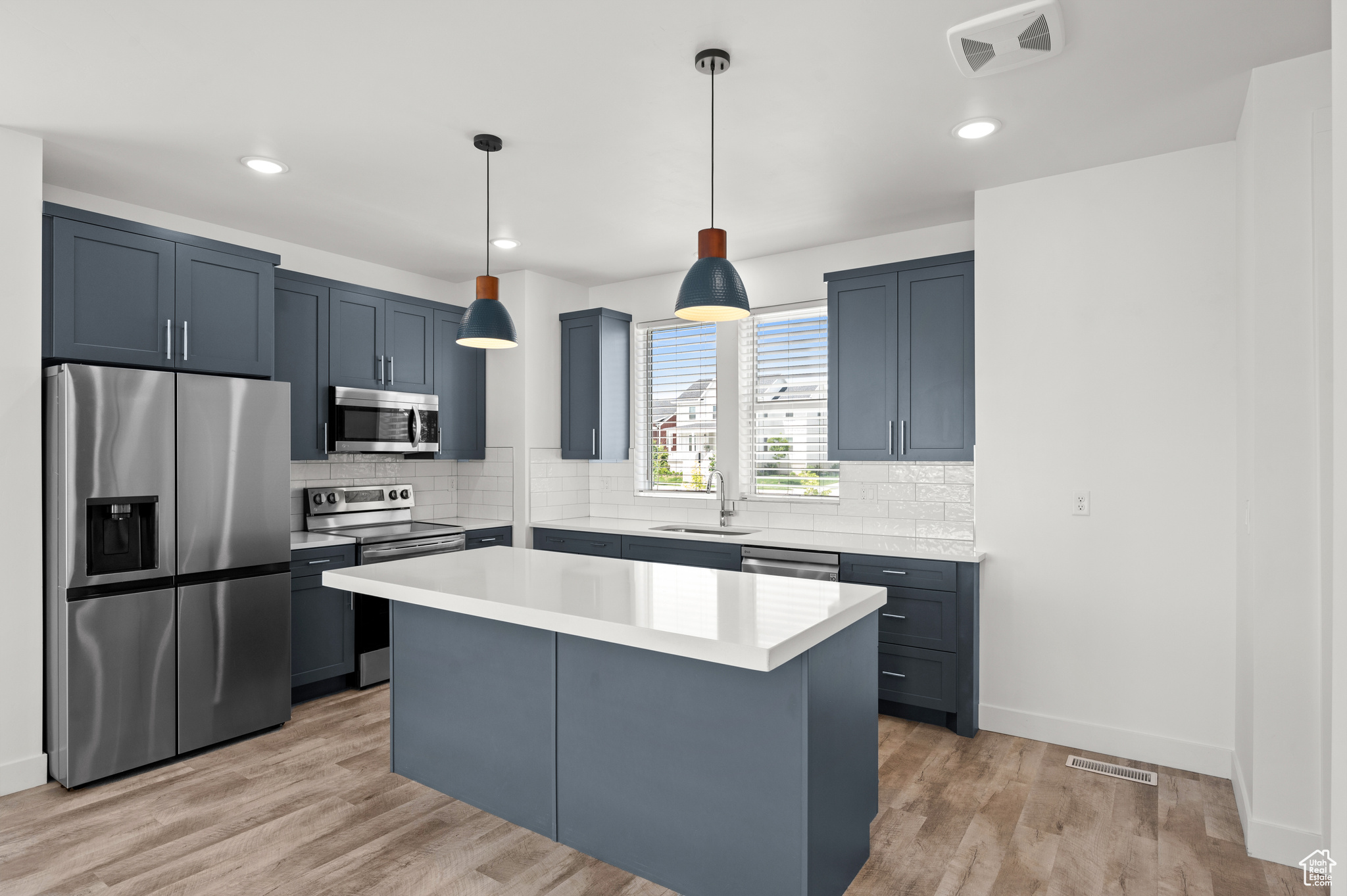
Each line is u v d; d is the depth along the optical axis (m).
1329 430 2.21
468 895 2.10
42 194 2.80
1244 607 2.64
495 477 5.07
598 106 2.57
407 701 2.81
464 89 2.45
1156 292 2.97
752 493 4.68
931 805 2.62
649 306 5.14
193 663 3.07
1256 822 2.30
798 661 1.87
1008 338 3.29
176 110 2.58
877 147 2.92
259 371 3.47
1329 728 2.20
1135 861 2.27
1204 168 2.88
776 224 3.90
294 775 2.88
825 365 4.38
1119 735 3.03
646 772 2.15
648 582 2.48
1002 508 3.30
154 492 2.95
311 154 2.97
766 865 1.92
